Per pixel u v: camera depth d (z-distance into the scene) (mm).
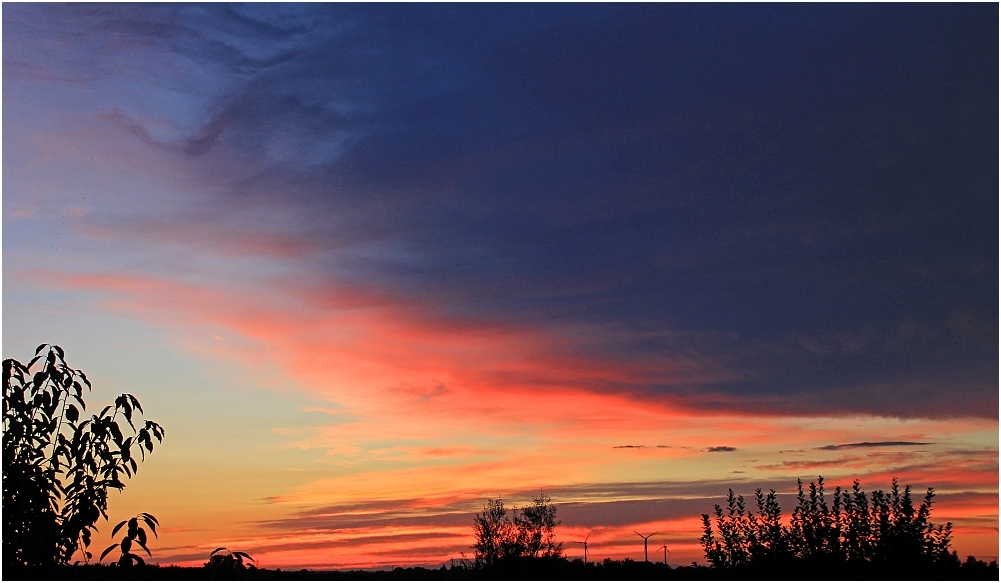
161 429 9695
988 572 11883
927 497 13078
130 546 9188
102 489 9328
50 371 9148
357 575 11367
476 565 15070
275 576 10992
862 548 12867
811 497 13539
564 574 11797
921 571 11961
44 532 8914
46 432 9125
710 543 13789
